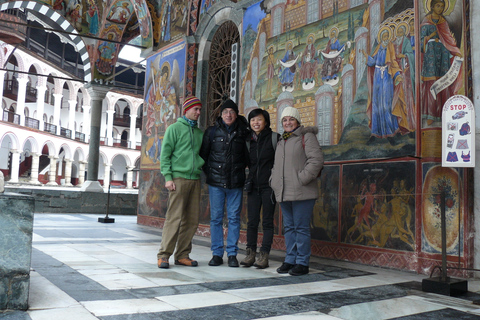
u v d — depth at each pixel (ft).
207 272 15.08
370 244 18.34
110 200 51.08
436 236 16.10
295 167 15.74
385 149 18.11
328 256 20.17
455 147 13.92
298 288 12.83
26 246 9.39
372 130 18.72
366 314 10.09
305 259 15.53
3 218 9.22
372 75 18.89
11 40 117.50
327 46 21.30
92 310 9.39
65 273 13.50
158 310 9.64
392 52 18.12
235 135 17.06
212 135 17.22
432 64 16.66
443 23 16.62
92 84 51.24
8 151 148.15
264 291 12.20
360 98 19.38
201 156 17.38
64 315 8.95
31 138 136.98
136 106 190.08
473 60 15.99
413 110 17.15
